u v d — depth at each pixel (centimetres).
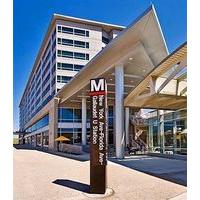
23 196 829
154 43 2309
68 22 5147
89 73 3039
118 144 2208
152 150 2703
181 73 1950
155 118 2689
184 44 1455
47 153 2969
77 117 4494
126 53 2303
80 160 2025
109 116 4628
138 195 826
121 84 2369
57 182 1057
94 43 5328
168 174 1223
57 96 4338
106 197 807
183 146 2109
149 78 1942
